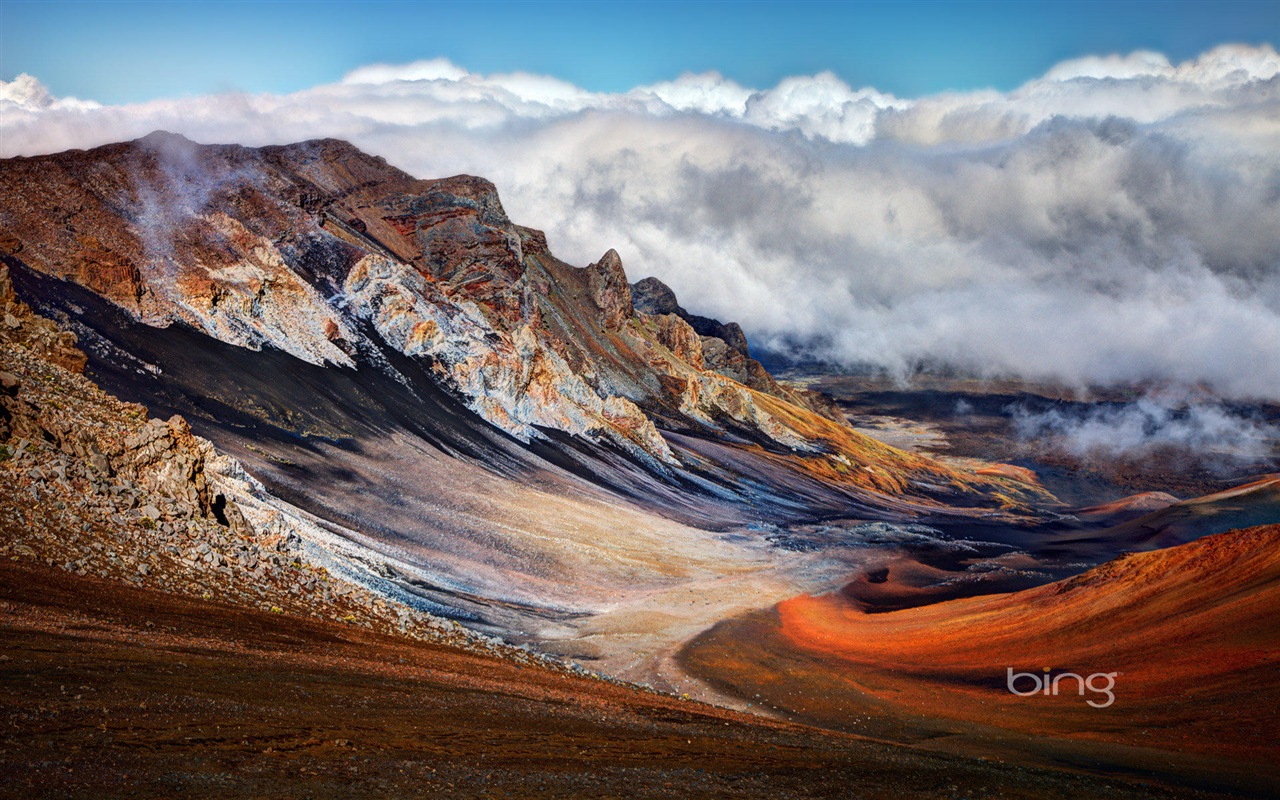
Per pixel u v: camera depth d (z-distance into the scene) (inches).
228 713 639.1
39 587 893.8
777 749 1004.6
